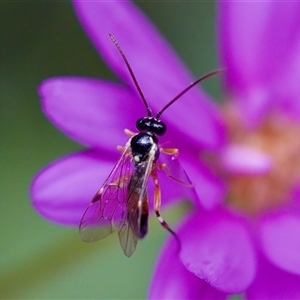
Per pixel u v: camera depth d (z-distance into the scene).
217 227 0.10
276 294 0.10
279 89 0.11
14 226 0.12
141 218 0.10
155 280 0.10
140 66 0.10
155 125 0.10
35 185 0.10
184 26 0.12
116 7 0.11
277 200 0.11
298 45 0.11
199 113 0.11
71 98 0.10
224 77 0.11
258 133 0.11
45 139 0.12
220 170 0.11
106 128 0.10
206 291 0.10
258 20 0.11
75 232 0.11
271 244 0.10
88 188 0.10
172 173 0.10
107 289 0.12
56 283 0.12
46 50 0.12
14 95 0.12
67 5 0.12
